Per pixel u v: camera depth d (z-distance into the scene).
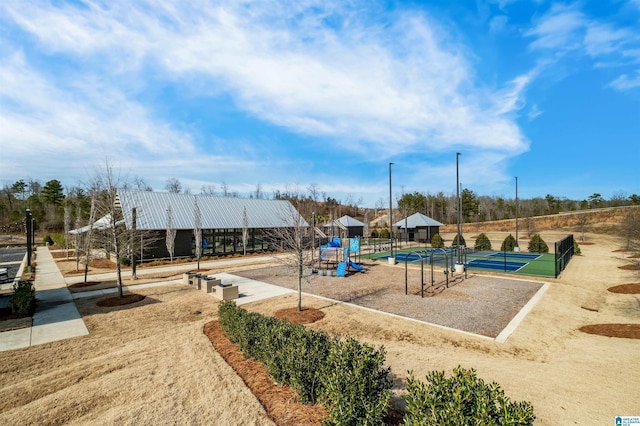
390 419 4.78
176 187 76.62
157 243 26.44
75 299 13.72
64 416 5.12
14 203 72.69
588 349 8.09
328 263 22.84
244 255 30.14
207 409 5.19
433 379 4.02
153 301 13.17
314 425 4.67
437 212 77.19
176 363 7.05
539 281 16.62
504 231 55.91
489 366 6.99
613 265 20.94
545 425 4.76
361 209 101.44
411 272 20.12
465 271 18.50
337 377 4.46
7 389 6.13
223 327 8.94
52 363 7.34
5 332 9.50
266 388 5.86
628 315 10.77
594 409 5.17
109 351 8.01
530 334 9.25
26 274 20.41
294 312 11.17
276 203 37.75
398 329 9.62
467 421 3.35
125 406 5.34
